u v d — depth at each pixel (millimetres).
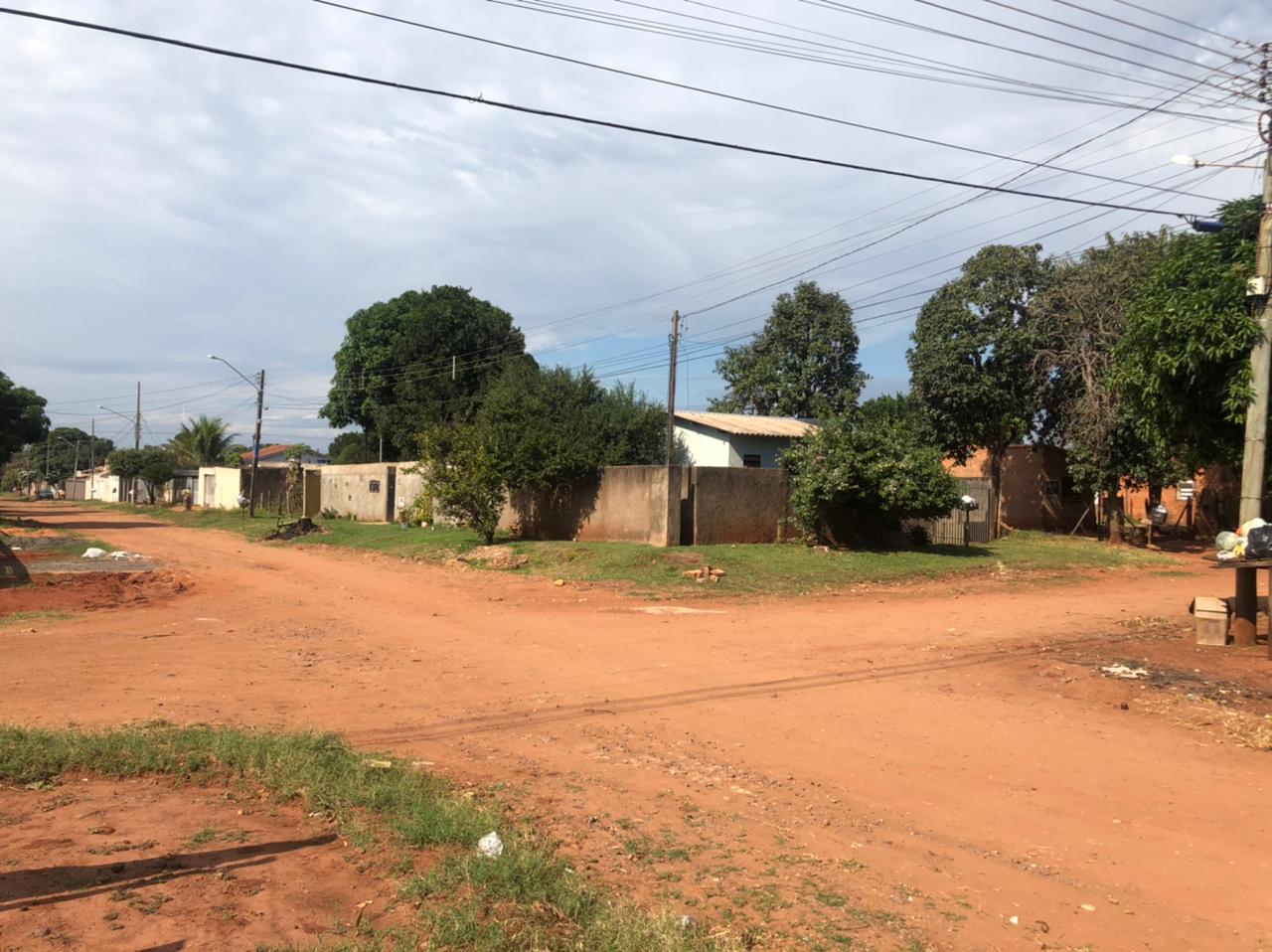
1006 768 6977
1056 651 11562
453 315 48938
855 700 9094
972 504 25172
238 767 6230
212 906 4156
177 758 6375
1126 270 27000
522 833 5367
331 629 13445
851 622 14242
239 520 41812
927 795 6383
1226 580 21875
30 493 97875
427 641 12445
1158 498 37781
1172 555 27203
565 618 14586
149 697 8844
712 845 5406
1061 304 28281
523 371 35750
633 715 8445
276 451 95938
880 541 24734
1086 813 6055
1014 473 35281
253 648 11773
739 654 11500
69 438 119188
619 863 5094
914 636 12875
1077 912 4621
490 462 24812
